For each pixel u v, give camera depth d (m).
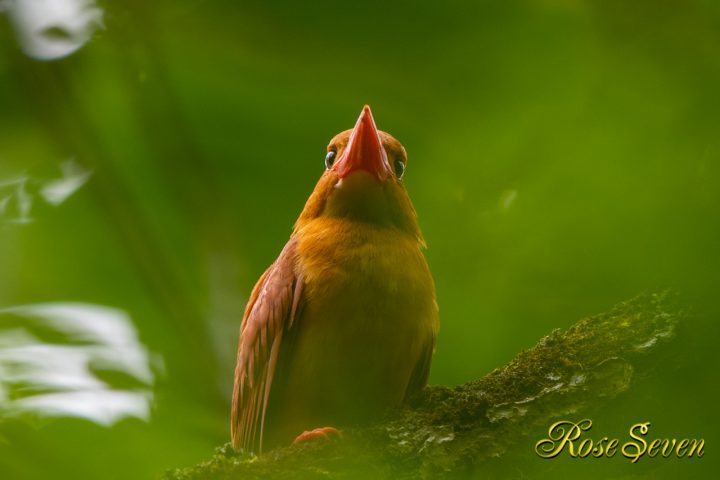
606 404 4.30
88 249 4.55
